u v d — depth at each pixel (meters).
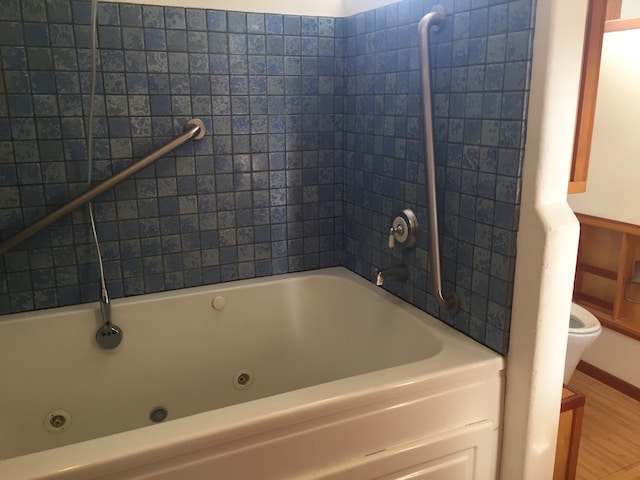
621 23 2.32
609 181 2.49
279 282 1.86
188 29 1.60
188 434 0.98
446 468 1.25
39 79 1.47
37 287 1.59
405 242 1.55
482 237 1.30
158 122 1.62
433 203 1.37
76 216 1.59
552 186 1.17
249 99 1.72
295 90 1.79
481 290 1.32
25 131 1.49
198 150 1.70
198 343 1.78
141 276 1.71
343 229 1.97
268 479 1.06
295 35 1.74
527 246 1.18
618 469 1.90
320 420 1.09
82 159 1.56
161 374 1.74
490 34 1.20
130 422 1.71
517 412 1.27
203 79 1.65
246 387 1.86
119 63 1.54
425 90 1.32
